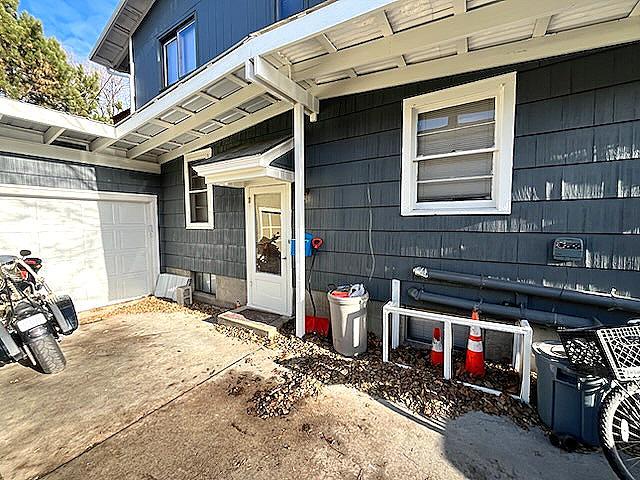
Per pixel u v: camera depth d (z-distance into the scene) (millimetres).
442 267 3322
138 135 5121
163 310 5559
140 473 1890
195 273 6453
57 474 1900
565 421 2066
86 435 2246
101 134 4887
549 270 2814
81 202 5605
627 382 1764
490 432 2166
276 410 2465
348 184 3885
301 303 3914
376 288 3762
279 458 1976
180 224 6430
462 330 3408
